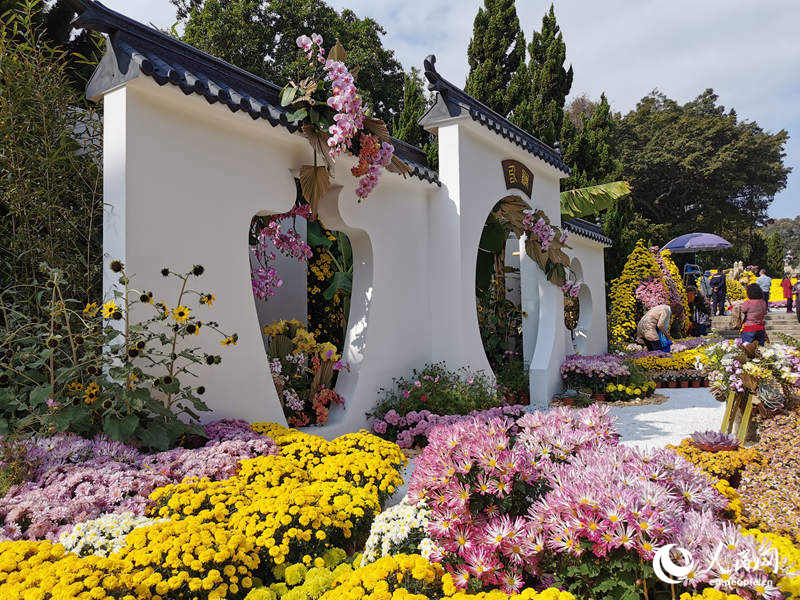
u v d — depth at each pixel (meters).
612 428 2.72
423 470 2.39
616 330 13.92
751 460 3.47
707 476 2.37
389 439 5.60
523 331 9.84
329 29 17.95
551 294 8.96
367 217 5.91
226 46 16.67
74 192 4.15
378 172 5.31
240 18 16.48
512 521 2.26
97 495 2.66
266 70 17.25
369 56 17.80
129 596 1.84
